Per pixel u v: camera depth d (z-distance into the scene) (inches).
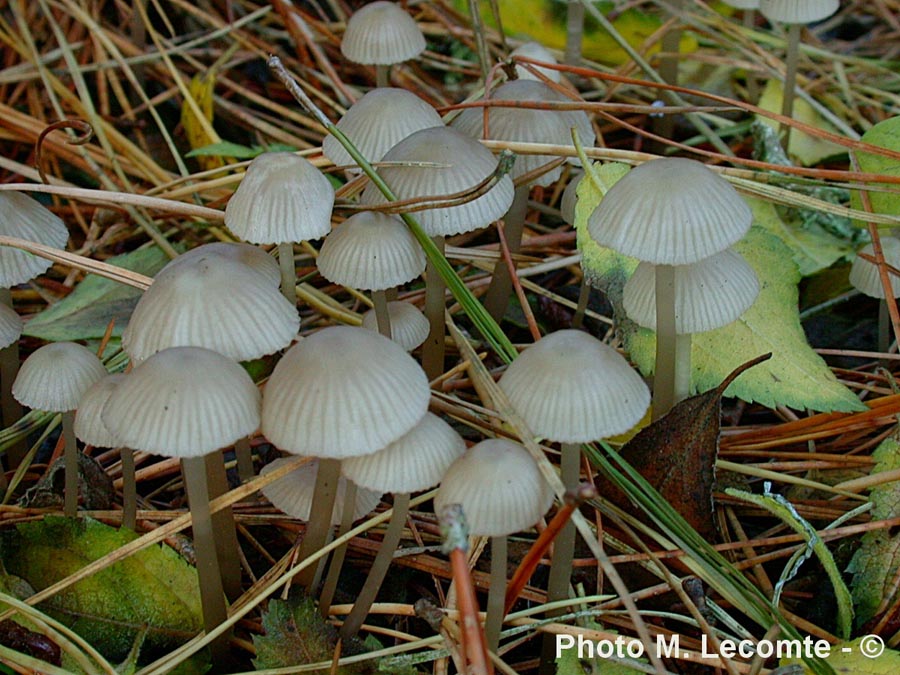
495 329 8.6
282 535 9.0
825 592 8.5
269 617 7.7
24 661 7.5
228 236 11.8
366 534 8.8
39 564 8.2
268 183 8.0
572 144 10.1
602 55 15.5
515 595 7.3
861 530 8.5
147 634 8.1
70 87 14.5
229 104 13.9
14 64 14.7
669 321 8.3
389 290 10.0
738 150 14.1
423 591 8.6
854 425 9.4
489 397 9.7
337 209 10.5
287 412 6.9
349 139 9.4
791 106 13.1
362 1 16.3
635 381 7.2
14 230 8.8
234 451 9.7
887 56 15.9
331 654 7.7
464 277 11.5
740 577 7.8
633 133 14.3
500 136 10.0
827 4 11.9
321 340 7.0
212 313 7.3
